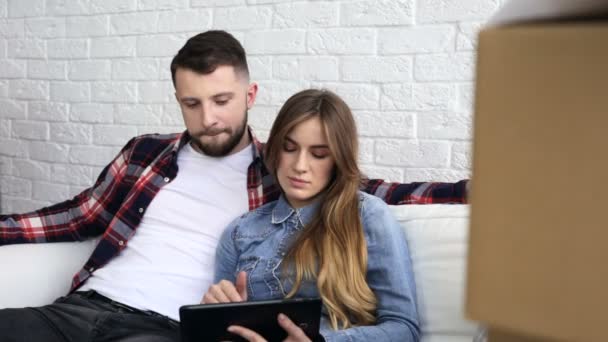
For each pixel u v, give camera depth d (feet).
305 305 3.43
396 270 3.84
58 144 7.77
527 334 0.90
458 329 3.82
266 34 6.36
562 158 0.84
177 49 6.88
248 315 3.38
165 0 6.90
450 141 5.60
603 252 0.83
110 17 7.27
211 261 4.81
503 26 0.90
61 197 7.80
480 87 0.90
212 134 4.83
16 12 7.95
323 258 3.90
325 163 4.05
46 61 7.78
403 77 5.75
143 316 4.55
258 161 4.99
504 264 0.90
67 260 5.31
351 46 5.96
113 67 7.30
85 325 4.44
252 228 4.43
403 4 5.70
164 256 4.86
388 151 5.87
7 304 4.94
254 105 6.48
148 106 7.12
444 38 5.55
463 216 4.14
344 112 4.05
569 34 0.82
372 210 4.03
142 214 5.06
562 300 0.87
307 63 6.18
